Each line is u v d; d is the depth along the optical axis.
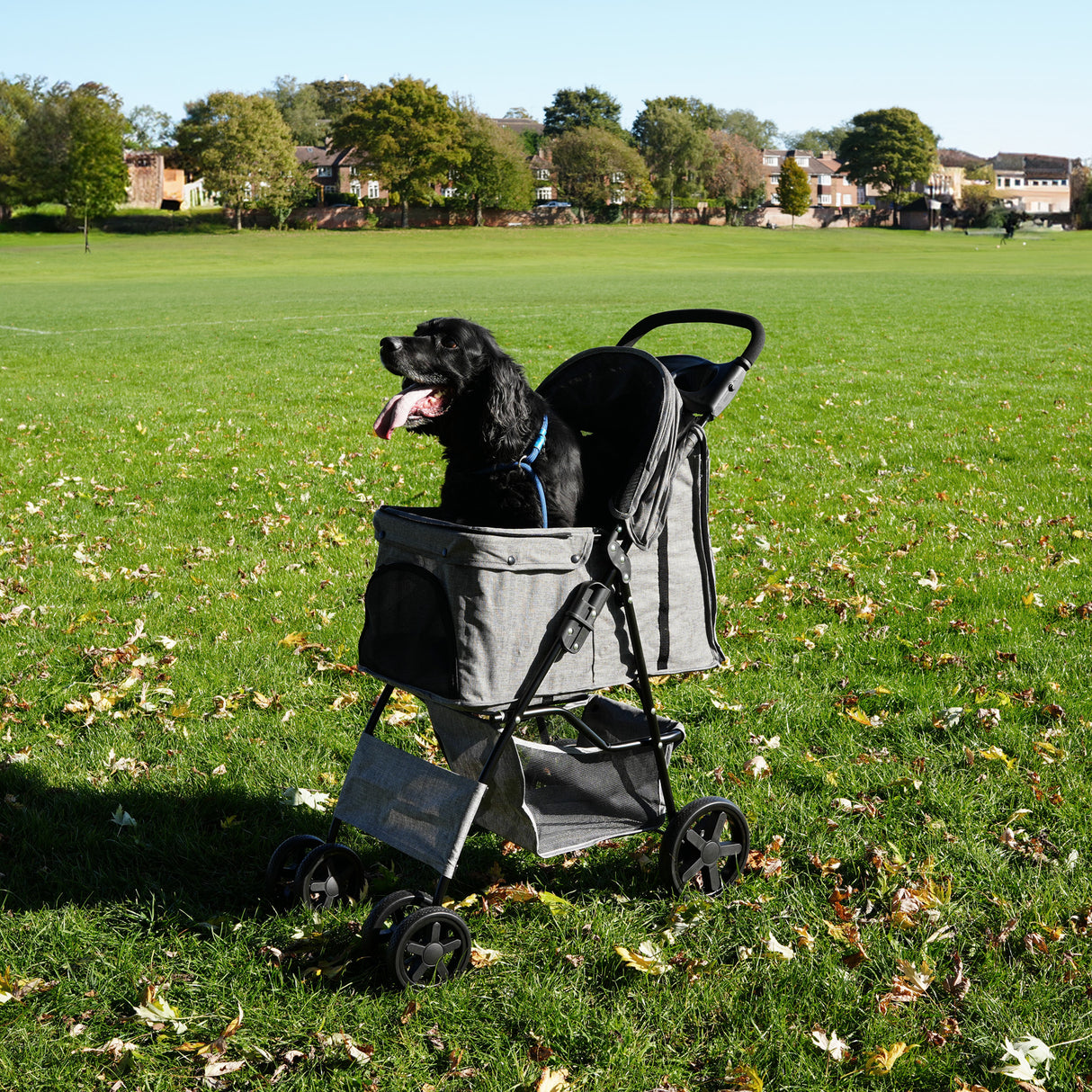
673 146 122.31
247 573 6.62
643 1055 2.68
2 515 7.90
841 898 3.35
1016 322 22.83
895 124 131.12
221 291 38.22
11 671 5.09
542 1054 2.71
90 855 3.55
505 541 2.86
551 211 115.38
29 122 99.38
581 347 19.47
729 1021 2.83
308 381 15.55
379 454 10.38
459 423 3.22
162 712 4.69
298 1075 2.63
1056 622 5.66
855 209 133.00
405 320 25.11
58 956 3.05
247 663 5.22
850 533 7.53
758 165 126.94
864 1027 2.77
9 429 11.48
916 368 16.30
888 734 4.50
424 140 105.31
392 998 2.90
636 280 41.56
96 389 14.72
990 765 4.16
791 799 3.96
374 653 3.19
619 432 3.47
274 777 4.15
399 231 98.50
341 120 108.56
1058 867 3.47
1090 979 2.95
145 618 5.79
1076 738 4.34
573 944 3.14
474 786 3.03
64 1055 2.69
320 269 55.38
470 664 2.92
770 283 38.12
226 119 102.88
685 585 3.42
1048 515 7.88
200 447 10.59
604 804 3.41
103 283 44.22
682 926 3.23
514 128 156.62
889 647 5.42
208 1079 2.61
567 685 3.14
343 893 3.37
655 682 5.09
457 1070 2.64
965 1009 2.86
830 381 15.03
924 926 3.18
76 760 4.23
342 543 7.34
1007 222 98.88
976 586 6.27
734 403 13.34
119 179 88.44
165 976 2.99
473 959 3.06
